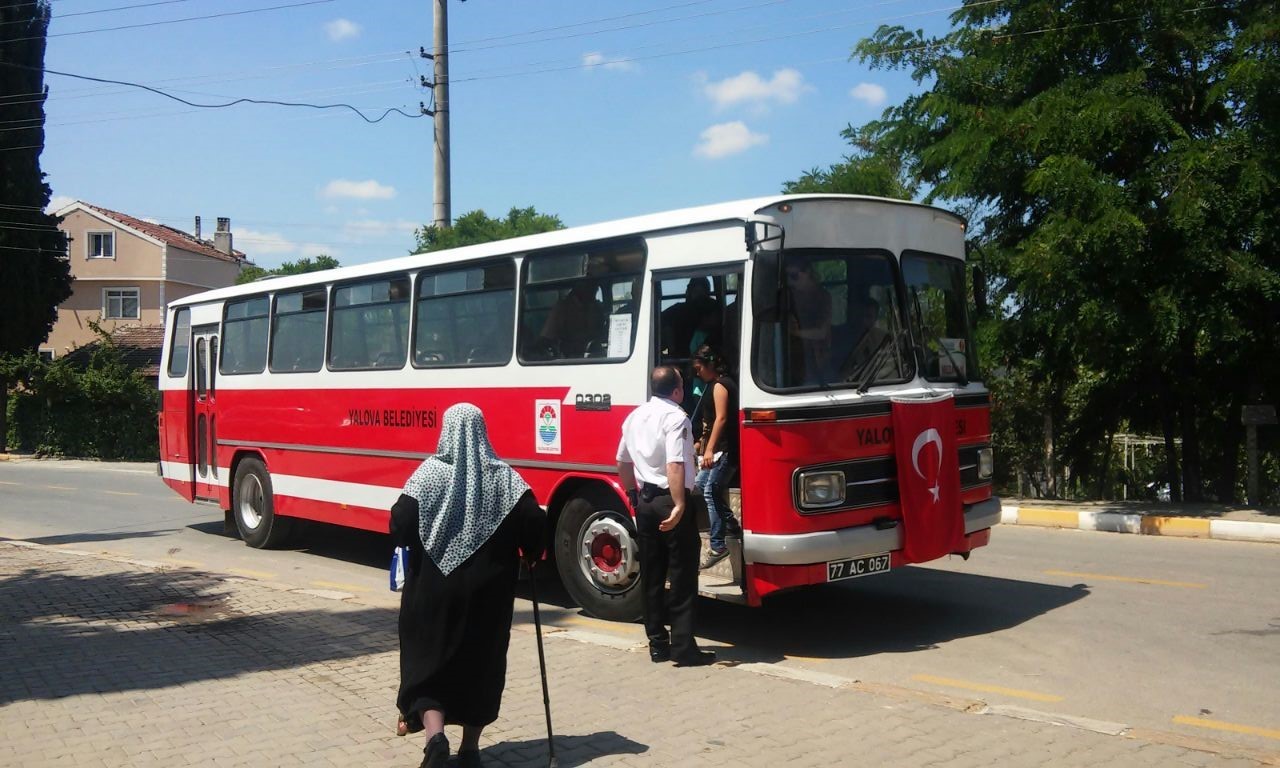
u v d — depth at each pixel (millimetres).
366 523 11148
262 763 5129
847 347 7625
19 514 17203
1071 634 7816
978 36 15148
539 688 6406
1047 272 12938
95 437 33000
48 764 5141
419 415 10344
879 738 5383
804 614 8742
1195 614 8391
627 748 5309
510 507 4883
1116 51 13961
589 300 8633
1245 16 13258
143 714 5914
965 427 8359
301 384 12195
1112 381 15984
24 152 34469
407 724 4852
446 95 21047
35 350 35156
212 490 14016
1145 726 5789
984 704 5887
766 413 7117
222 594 9367
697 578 6973
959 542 7969
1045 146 13594
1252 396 14398
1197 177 12383
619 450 7188
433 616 4734
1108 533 13211
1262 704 6133
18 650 7406
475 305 9797
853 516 7371
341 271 11570
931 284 8406
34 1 34875
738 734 5492
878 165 17438
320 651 7344
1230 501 15852
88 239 50500
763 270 7254
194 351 14422
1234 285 12328
